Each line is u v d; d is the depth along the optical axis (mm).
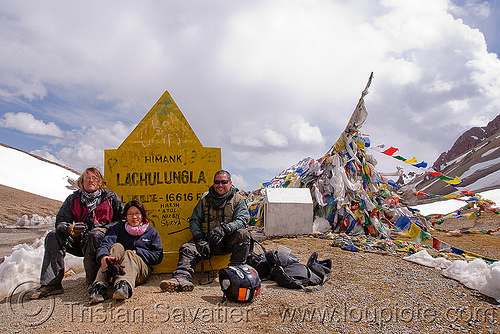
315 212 10211
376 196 10469
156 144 5617
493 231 11898
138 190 5480
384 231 9562
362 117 10023
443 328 3625
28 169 41062
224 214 5180
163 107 5738
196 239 4961
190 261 4738
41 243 7617
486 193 22547
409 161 10453
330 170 10320
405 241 8875
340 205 9656
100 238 4406
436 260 5965
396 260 6422
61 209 4602
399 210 10555
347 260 6410
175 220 5539
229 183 5145
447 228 14516
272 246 7715
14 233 12281
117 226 4699
